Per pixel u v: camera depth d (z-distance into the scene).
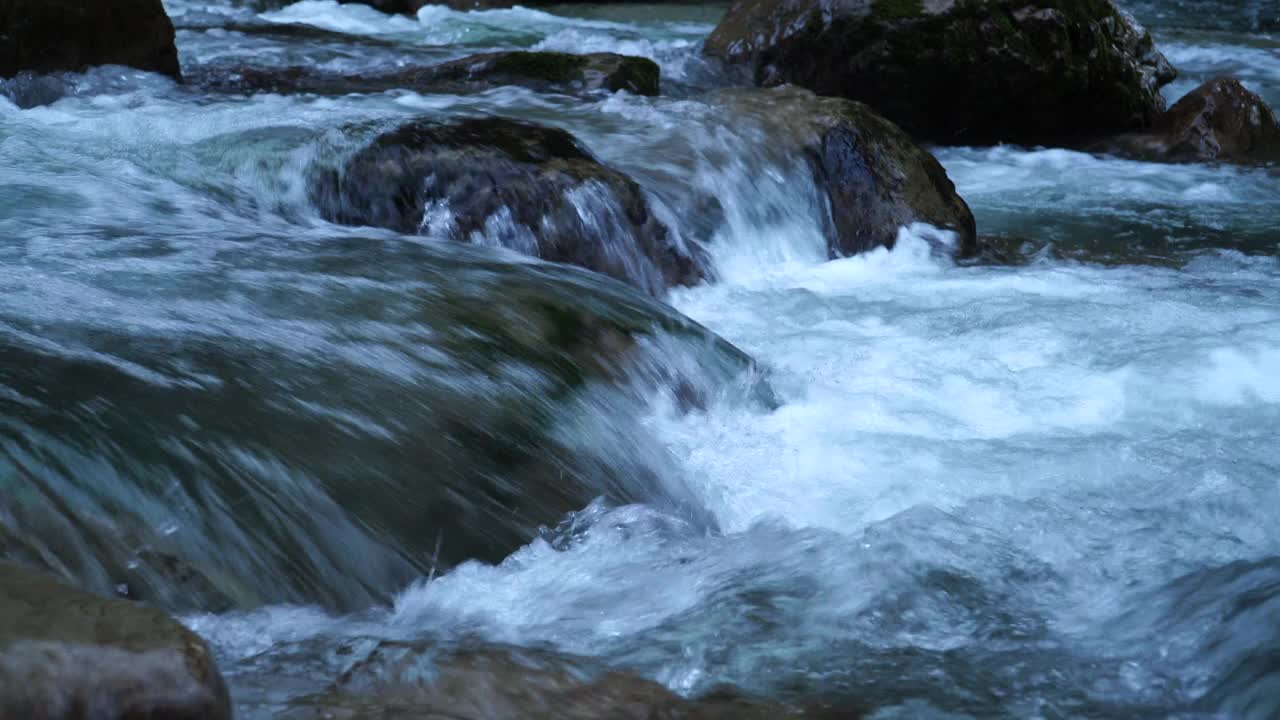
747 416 4.69
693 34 16.61
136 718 2.16
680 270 6.50
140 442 3.27
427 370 4.04
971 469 4.28
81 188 5.81
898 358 5.45
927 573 3.40
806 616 3.19
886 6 10.75
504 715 2.61
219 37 11.93
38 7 7.80
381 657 2.77
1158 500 3.96
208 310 4.21
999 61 10.83
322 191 6.22
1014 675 2.94
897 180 7.61
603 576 3.43
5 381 3.36
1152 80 11.55
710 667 2.95
